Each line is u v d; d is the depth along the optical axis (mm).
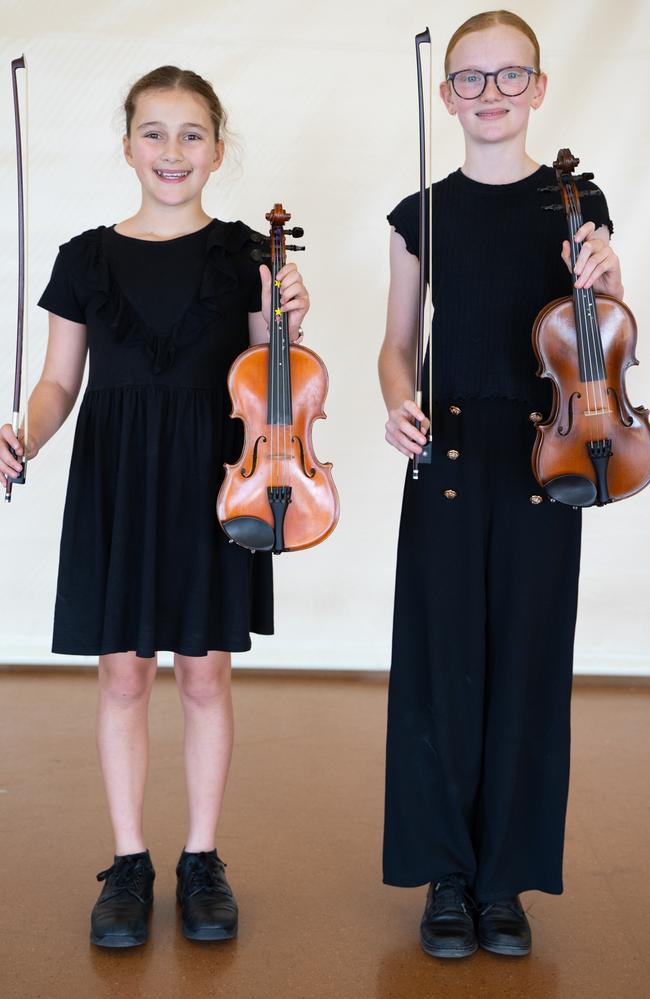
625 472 2168
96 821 2869
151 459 2303
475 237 2289
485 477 2268
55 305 2424
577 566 2309
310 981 2143
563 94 4008
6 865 2607
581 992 2125
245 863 2650
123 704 2383
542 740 2336
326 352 4176
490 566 2299
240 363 2254
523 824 2342
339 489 4258
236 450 2410
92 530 2338
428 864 2312
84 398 2395
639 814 2988
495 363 2275
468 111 2252
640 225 4043
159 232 2430
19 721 3709
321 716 3859
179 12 4043
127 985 2113
